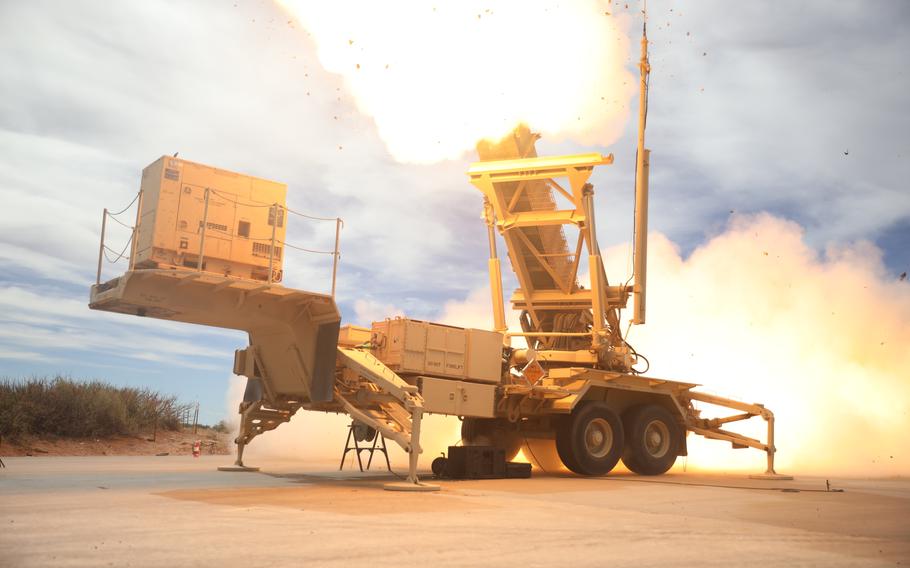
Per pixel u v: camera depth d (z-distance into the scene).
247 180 12.88
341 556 5.64
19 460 16.44
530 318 18.95
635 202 18.00
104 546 5.83
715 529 7.74
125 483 11.20
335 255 13.54
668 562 5.80
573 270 17.81
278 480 12.68
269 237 12.99
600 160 16.38
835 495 12.16
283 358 14.54
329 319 13.61
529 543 6.50
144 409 24.30
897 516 9.18
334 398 13.52
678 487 13.43
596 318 17.38
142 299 12.17
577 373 16.36
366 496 10.17
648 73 18.19
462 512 8.60
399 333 14.61
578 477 16.00
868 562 6.02
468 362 15.45
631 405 18.05
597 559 5.84
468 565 5.44
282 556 5.58
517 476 15.08
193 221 12.28
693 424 18.91
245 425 15.37
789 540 7.10
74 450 20.31
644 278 17.95
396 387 12.42
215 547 5.88
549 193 17.52
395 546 6.14
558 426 16.41
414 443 12.08
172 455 21.23
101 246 12.74
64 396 21.80
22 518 7.25
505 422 17.59
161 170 12.14
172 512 7.87
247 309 13.26
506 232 17.67
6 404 20.22
